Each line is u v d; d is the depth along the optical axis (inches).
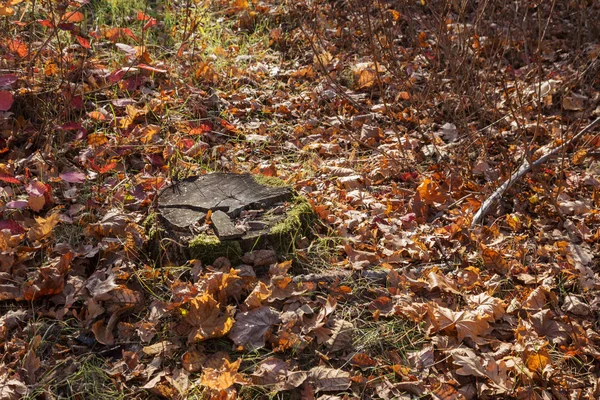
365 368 108.5
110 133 163.5
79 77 175.5
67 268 119.5
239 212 130.0
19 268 120.1
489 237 142.2
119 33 179.6
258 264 123.3
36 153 149.2
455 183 162.1
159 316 113.7
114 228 129.3
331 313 118.1
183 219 127.0
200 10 237.0
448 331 115.7
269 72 212.4
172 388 102.0
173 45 212.5
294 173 162.7
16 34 181.5
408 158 172.4
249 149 171.3
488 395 104.8
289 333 110.0
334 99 199.2
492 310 119.0
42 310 114.0
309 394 102.2
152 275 121.1
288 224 128.0
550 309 123.3
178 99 181.8
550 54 226.5
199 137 168.7
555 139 176.2
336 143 178.9
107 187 146.2
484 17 219.9
